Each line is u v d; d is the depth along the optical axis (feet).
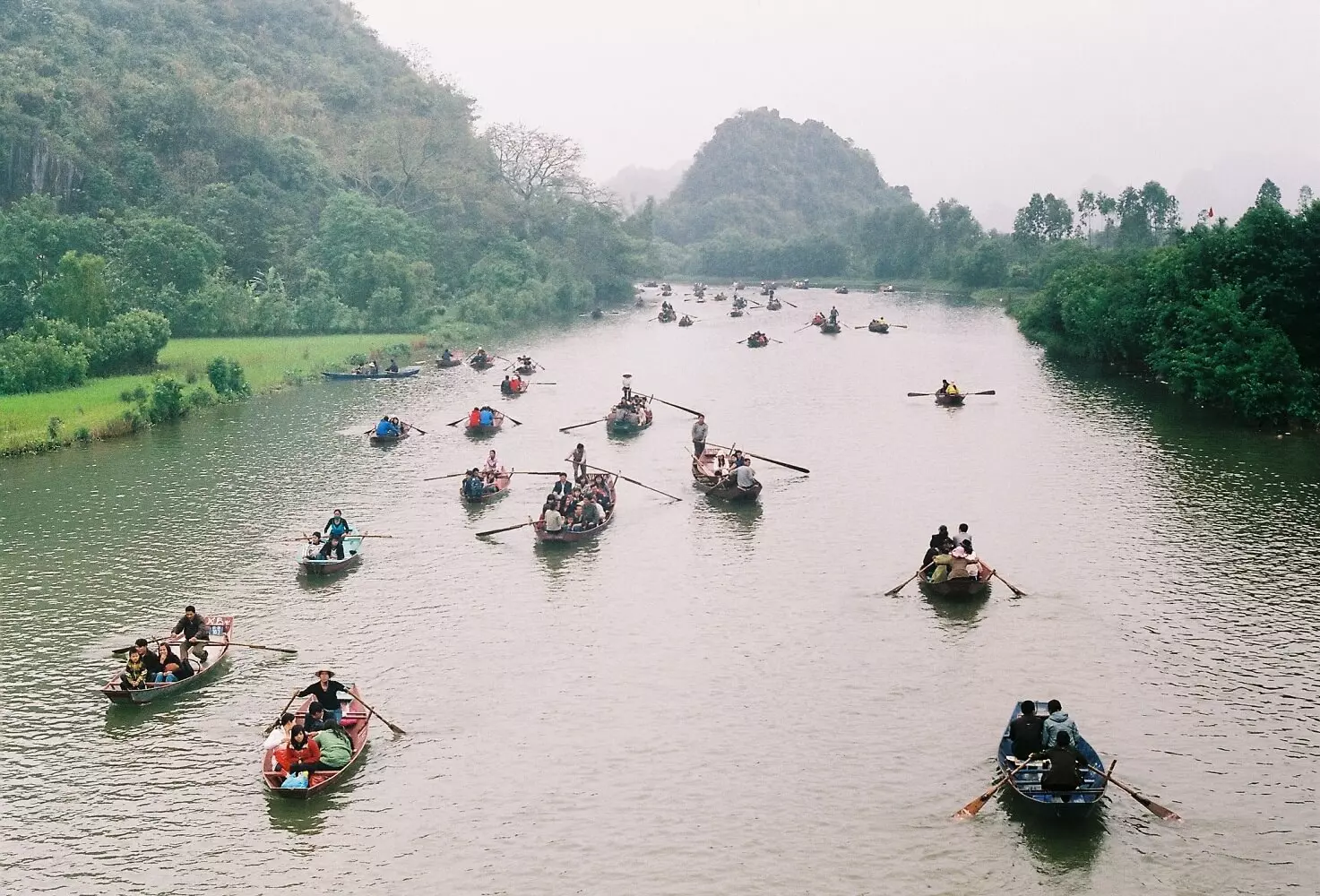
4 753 88.79
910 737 89.45
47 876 73.20
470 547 137.39
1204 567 123.95
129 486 164.96
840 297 553.64
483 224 484.33
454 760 87.30
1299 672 98.48
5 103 359.05
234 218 370.12
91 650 107.45
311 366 270.05
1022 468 169.68
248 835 77.71
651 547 136.46
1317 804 79.05
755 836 76.79
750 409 225.35
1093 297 277.85
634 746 88.99
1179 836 75.72
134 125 400.88
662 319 413.18
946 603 116.78
